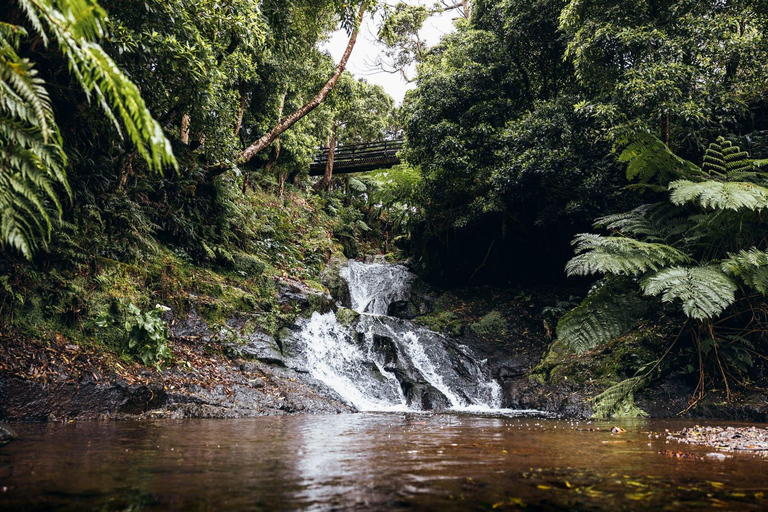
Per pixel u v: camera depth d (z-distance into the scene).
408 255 16.42
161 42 5.71
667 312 7.73
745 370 6.21
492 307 11.95
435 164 11.07
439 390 8.00
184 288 7.35
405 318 12.46
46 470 2.02
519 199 10.95
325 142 21.20
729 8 8.23
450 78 11.41
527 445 3.01
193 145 9.38
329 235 16.09
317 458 2.40
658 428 4.42
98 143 7.07
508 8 10.95
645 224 6.66
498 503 1.50
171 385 5.38
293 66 12.36
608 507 1.47
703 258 6.36
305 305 9.06
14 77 1.76
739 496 1.63
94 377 4.79
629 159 6.77
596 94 9.30
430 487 1.73
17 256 5.16
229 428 3.89
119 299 5.88
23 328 4.84
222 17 6.71
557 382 7.66
